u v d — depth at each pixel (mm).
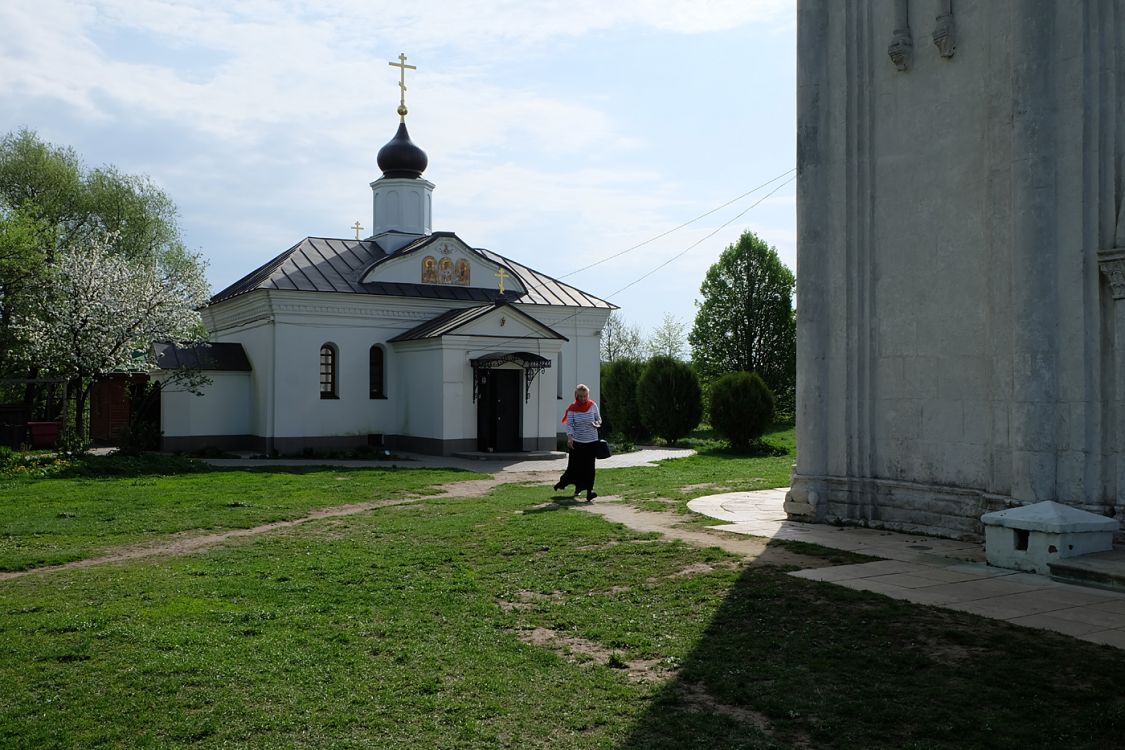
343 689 6328
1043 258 10891
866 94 13375
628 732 5551
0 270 32156
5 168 39406
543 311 34844
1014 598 8461
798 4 14023
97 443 36812
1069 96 10766
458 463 28031
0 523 14352
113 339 28578
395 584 9688
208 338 35469
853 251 13523
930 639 7117
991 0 11781
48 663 6910
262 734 5562
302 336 31000
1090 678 6117
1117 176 10469
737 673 6527
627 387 40438
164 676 6574
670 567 10125
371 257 34781
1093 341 10633
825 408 13766
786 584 9094
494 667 6824
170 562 11266
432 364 30609
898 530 12820
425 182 37125
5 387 42094
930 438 12609
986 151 11836
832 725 5527
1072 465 10734
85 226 41469
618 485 19719
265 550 11891
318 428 31203
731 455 32062
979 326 11992
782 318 55344
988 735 5270
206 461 27469
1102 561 9391
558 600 8953
